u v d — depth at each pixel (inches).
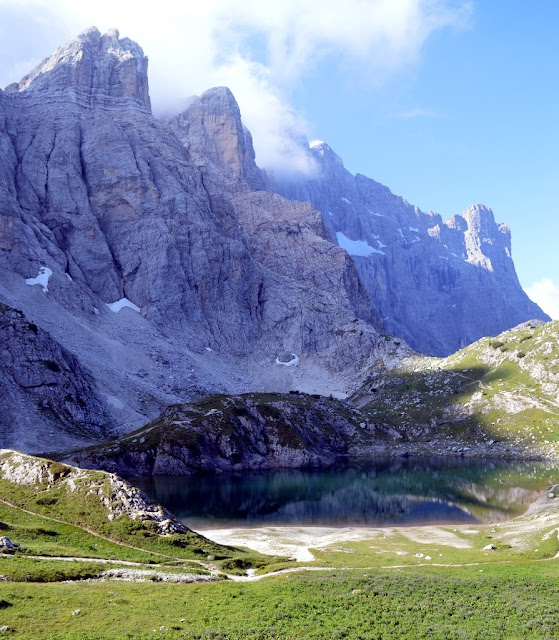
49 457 6427.2
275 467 7470.5
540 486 5669.3
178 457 6781.5
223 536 3809.1
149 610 1651.1
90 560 2222.0
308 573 2308.1
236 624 1563.7
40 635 1416.1
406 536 3853.3
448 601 1854.1
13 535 2401.6
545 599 1893.5
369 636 1518.2
